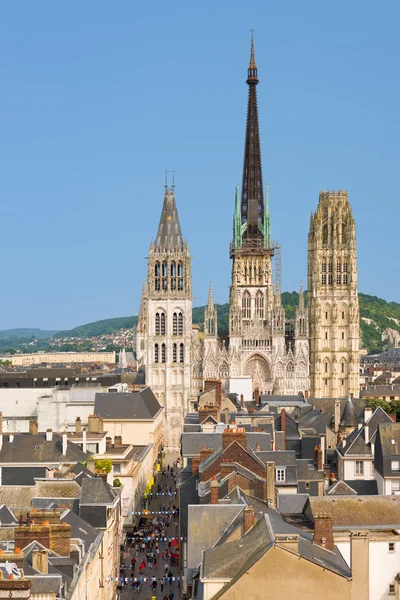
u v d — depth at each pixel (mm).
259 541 72125
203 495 102938
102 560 104875
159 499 195250
